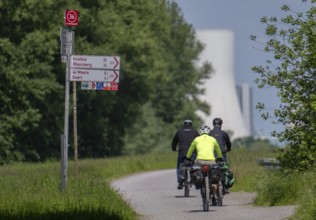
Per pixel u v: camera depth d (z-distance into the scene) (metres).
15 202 37.56
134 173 103.00
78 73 47.41
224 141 52.16
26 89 137.12
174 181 79.69
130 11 174.00
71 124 160.88
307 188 41.84
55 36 144.62
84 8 160.50
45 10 144.25
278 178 47.66
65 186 45.97
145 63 175.88
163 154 149.38
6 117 136.25
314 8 45.62
